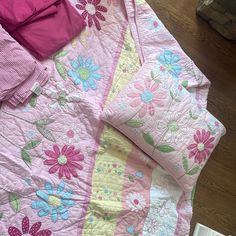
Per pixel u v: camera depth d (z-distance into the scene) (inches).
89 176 48.7
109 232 48.0
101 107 51.7
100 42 55.1
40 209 45.0
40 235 44.4
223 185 64.9
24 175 45.2
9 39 46.6
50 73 50.1
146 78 52.7
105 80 53.5
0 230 42.9
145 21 57.6
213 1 62.4
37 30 49.4
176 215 53.0
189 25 67.4
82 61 52.8
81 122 50.3
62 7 52.1
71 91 50.6
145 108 50.8
